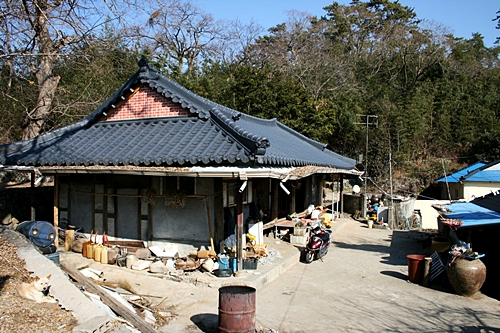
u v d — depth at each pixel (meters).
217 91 28.66
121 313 6.29
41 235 8.29
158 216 10.69
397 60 40.22
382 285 9.84
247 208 12.16
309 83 34.41
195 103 11.57
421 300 8.72
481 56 46.97
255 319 6.73
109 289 7.58
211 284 8.62
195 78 33.41
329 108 27.86
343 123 31.59
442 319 7.57
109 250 10.13
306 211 16.98
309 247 11.80
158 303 7.55
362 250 14.18
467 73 39.91
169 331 6.40
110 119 12.75
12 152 11.80
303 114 26.38
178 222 10.52
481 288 9.59
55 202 11.09
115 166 9.79
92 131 12.42
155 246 10.56
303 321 7.27
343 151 33.44
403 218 19.67
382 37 44.09
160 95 12.02
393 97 35.19
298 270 10.96
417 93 33.84
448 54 41.91
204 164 9.14
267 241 13.49
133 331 5.65
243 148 9.26
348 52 45.03
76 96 18.19
